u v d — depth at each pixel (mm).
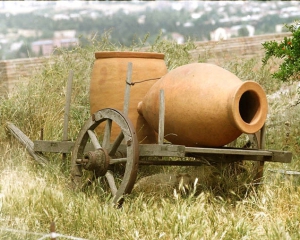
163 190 9344
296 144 10766
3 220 8250
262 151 9016
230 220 8266
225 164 9586
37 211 8445
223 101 8836
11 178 9273
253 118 8953
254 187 9281
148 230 8102
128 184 8820
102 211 8359
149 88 9875
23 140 10477
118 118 9023
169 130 9273
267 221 8414
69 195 9016
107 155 9094
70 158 10125
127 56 9883
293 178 9492
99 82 9961
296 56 10078
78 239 7832
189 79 9125
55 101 11258
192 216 8242
